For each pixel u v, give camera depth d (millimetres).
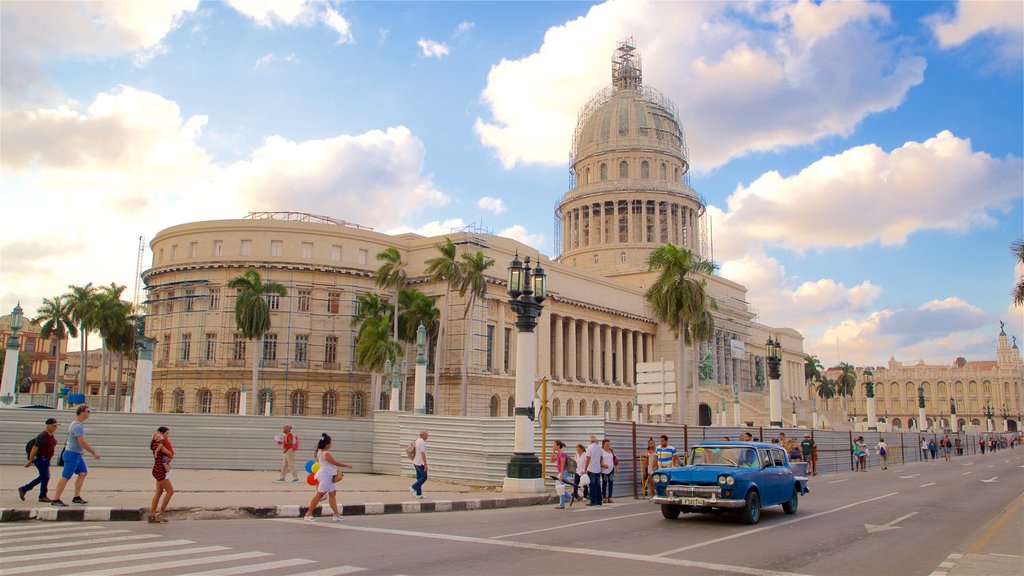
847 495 27047
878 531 17094
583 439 26406
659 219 117375
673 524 17922
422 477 22094
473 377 74688
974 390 178125
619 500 24750
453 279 65312
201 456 32312
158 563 11367
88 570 10750
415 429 31844
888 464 54344
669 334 107625
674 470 18609
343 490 23859
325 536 14719
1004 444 111688
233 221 74438
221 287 73375
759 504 18516
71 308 81312
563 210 124312
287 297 72812
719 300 116062
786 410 101812
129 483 23703
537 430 27516
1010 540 15578
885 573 12008
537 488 24516
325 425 33594
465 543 14195
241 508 17781
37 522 16078
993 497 26266
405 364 66750
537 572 11422
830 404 191875
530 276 26094
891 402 186750
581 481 23016
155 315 77375
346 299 74750
